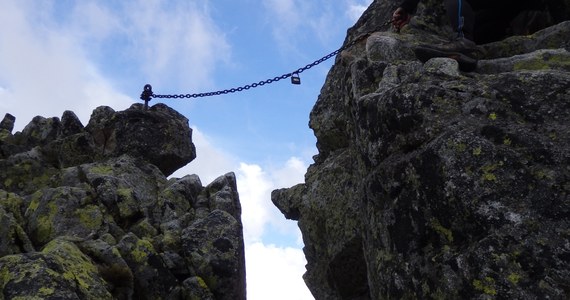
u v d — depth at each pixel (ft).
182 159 37.42
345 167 31.24
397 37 26.63
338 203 30.32
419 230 18.35
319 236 32.30
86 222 28.66
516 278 15.58
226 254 29.04
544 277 15.30
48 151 35.86
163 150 36.47
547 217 15.99
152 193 33.32
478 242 16.51
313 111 35.76
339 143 34.12
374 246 20.57
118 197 30.45
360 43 31.27
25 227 28.48
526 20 27.73
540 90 18.28
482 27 28.12
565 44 23.57
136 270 26.30
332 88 35.32
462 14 23.16
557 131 17.30
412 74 22.12
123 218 30.07
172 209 32.22
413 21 29.22
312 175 34.35
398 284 18.72
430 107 19.22
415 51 22.76
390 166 19.60
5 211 27.99
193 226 29.96
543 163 16.78
